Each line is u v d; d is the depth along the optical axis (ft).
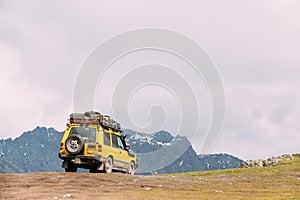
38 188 67.26
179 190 73.77
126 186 73.26
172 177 88.58
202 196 68.13
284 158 170.40
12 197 59.93
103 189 69.21
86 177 77.15
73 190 67.00
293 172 107.96
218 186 81.97
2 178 73.82
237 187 82.64
